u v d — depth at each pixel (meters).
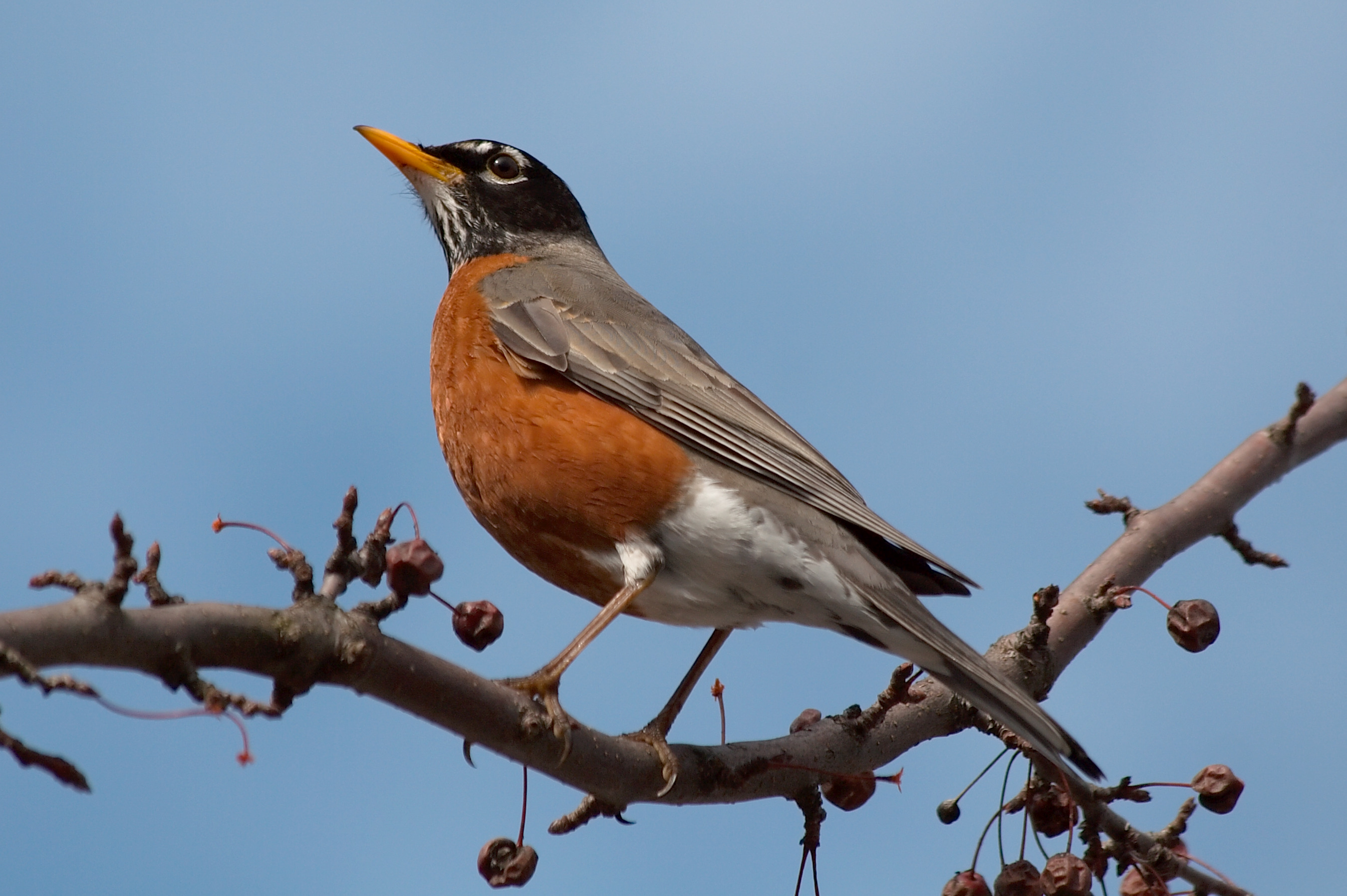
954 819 8.83
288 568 6.17
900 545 9.41
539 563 10.20
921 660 8.98
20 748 4.79
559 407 9.84
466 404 10.15
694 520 9.54
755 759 8.52
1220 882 8.20
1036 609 9.27
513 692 7.23
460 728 6.88
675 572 9.72
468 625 6.98
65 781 4.84
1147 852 8.14
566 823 8.33
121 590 5.37
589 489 9.69
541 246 13.03
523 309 10.31
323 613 6.07
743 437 9.73
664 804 8.34
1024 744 8.48
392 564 6.25
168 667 5.53
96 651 5.33
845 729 8.84
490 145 13.28
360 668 6.16
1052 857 7.79
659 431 9.75
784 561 9.44
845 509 9.55
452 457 10.30
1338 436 10.52
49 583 5.42
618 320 10.25
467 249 13.01
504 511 10.06
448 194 13.09
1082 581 9.85
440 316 10.66
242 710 5.61
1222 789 8.15
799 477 9.66
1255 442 10.43
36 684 4.86
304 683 6.01
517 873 7.62
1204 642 8.81
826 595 9.39
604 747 7.84
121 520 5.38
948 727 9.30
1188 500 10.22
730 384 9.98
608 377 9.88
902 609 9.15
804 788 8.75
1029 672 9.27
